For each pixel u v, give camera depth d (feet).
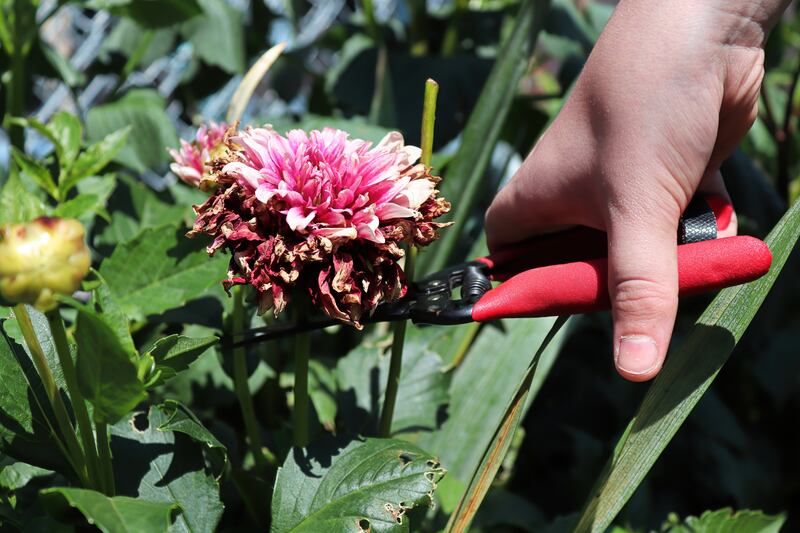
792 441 3.04
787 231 1.67
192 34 3.20
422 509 1.87
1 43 2.62
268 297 1.60
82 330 1.44
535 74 4.20
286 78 3.59
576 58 3.65
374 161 1.62
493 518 2.24
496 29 3.67
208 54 3.19
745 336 3.18
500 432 1.71
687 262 1.56
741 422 3.18
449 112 3.26
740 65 1.59
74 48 3.55
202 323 1.99
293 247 1.58
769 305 3.16
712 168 1.76
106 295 1.57
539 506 2.69
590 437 2.79
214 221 1.61
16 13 2.38
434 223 1.67
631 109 1.56
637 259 1.54
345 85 3.34
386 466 1.68
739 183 2.96
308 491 1.68
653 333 1.54
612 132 1.58
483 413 2.26
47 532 1.56
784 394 2.97
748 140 3.60
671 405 1.67
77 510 1.56
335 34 3.89
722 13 1.56
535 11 2.33
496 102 2.36
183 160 1.91
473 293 1.70
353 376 2.06
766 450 3.01
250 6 3.56
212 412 2.19
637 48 1.58
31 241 1.40
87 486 1.60
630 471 1.67
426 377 2.06
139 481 1.66
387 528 1.63
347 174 1.61
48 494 1.52
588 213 1.67
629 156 1.56
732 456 2.86
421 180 1.65
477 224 3.16
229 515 1.86
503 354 2.33
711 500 2.77
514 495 2.31
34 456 1.62
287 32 3.85
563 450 2.89
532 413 3.04
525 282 1.64
